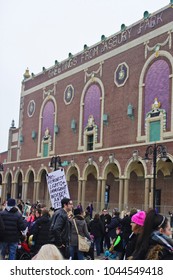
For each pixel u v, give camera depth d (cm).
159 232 603
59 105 5844
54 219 1088
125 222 1482
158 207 3797
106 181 4881
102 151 4550
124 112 4494
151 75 4169
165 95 3944
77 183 5356
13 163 6769
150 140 4066
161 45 4078
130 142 4338
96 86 5056
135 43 4466
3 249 1209
